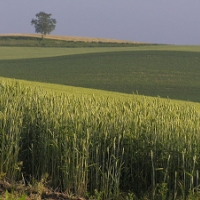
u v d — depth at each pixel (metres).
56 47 119.56
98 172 11.88
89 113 12.66
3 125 13.10
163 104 15.16
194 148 11.70
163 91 50.53
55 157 12.19
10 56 92.69
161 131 12.29
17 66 74.12
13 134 12.80
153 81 57.84
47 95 14.65
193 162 11.69
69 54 95.44
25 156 13.14
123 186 12.45
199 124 12.98
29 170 12.95
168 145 11.99
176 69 67.75
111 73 64.75
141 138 12.43
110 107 13.55
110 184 11.62
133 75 62.66
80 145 11.93
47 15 150.88
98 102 14.28
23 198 6.32
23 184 11.78
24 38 135.75
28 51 106.31
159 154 12.18
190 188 11.29
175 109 14.79
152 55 82.88
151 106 14.43
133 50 96.06
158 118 12.80
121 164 11.72
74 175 11.72
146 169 12.36
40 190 11.40
